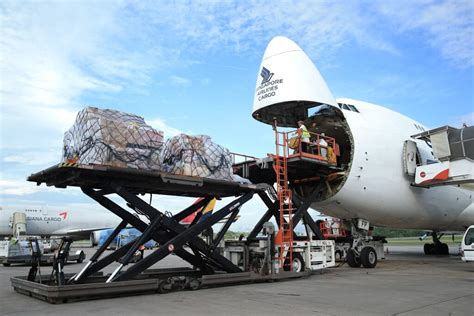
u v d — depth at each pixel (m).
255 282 12.28
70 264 23.72
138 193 12.56
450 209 20.28
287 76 14.62
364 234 17.95
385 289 10.63
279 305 8.23
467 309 7.78
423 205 18.47
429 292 10.06
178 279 10.38
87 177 9.80
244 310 7.70
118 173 9.61
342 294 9.74
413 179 17.70
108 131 9.54
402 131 18.08
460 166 15.65
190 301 8.77
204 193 13.11
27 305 8.51
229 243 14.64
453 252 32.31
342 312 7.49
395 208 17.59
